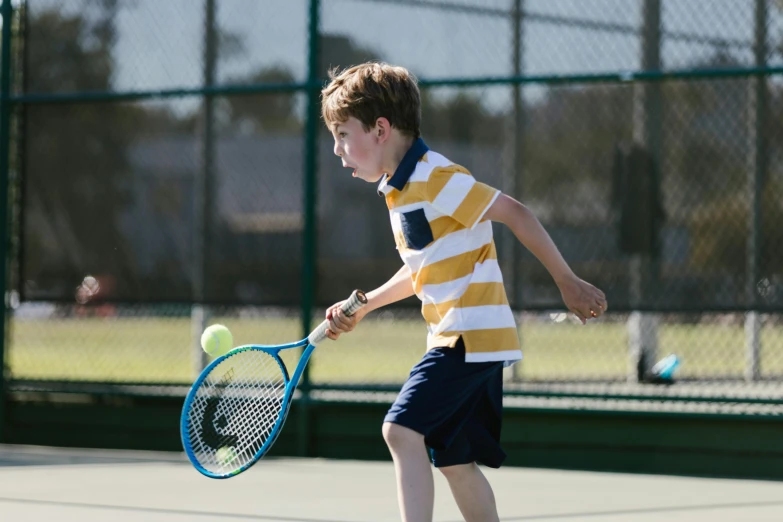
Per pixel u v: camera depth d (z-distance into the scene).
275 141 9.84
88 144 10.22
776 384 11.32
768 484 8.27
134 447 9.94
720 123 9.71
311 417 9.56
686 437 8.77
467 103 10.16
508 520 6.79
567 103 10.03
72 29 10.33
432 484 4.70
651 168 9.82
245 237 9.89
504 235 10.08
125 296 10.10
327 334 5.27
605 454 8.94
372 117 4.98
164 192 10.06
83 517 6.77
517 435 9.13
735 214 9.57
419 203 4.85
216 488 7.89
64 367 17.84
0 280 10.24
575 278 4.72
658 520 6.79
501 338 4.82
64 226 10.24
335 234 9.71
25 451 9.87
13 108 10.38
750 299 9.39
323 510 7.07
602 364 16.17
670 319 11.47
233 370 5.68
